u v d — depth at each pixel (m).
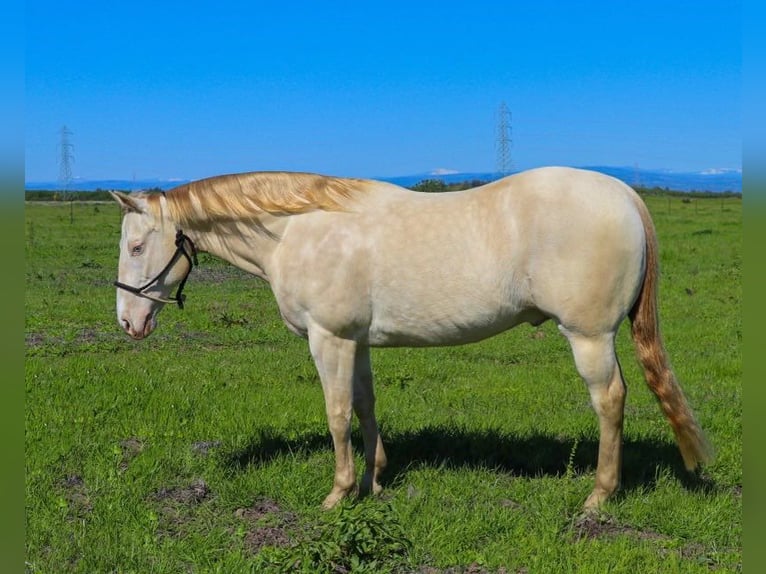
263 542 4.52
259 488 5.21
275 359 9.67
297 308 5.00
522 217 4.56
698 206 45.88
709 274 17.14
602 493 4.78
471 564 4.23
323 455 5.89
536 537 4.42
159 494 5.20
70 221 34.16
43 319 11.96
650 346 4.72
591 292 4.49
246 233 5.16
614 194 4.55
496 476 5.46
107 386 7.76
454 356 10.05
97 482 5.30
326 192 4.99
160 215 5.27
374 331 4.96
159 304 5.52
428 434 6.28
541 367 9.36
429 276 4.71
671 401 4.71
